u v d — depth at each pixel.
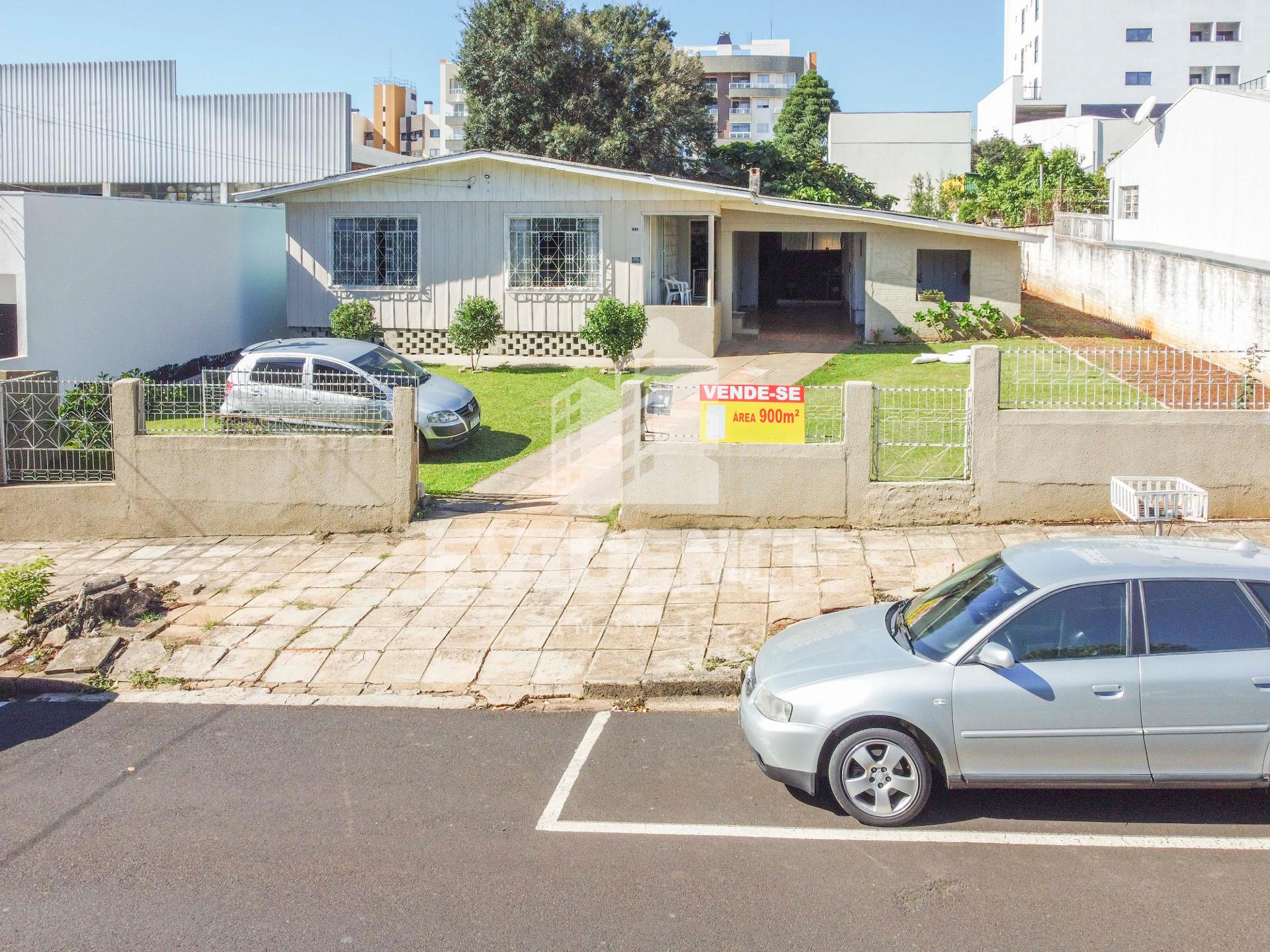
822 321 25.86
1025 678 5.67
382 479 11.55
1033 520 10.85
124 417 11.80
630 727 7.34
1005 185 35.97
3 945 4.79
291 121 29.92
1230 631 5.68
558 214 21.06
